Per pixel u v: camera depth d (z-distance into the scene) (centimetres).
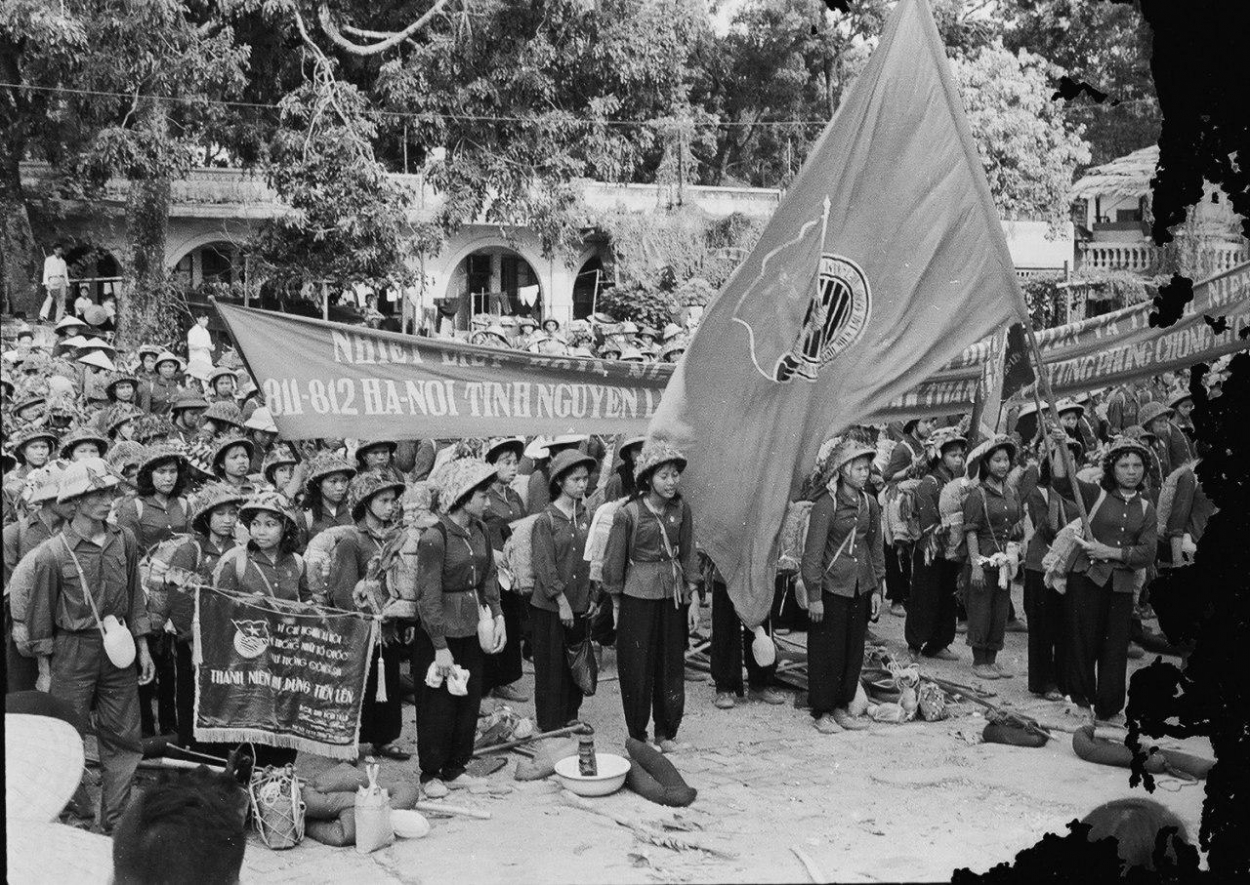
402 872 688
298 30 2544
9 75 2361
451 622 821
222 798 237
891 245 906
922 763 889
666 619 915
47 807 296
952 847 720
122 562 746
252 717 759
